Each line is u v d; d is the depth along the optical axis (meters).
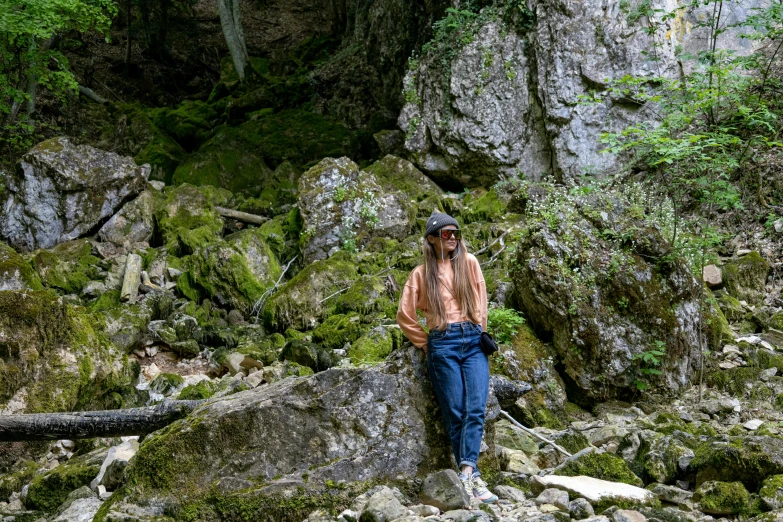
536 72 10.57
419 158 11.52
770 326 7.35
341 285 8.62
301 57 18.84
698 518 4.06
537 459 5.03
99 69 20.23
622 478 4.56
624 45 10.06
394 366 4.38
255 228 10.66
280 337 8.11
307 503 4.09
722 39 10.20
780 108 9.18
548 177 10.00
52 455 5.73
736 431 5.48
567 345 6.31
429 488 4.07
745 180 9.08
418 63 11.70
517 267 6.69
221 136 13.23
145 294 9.06
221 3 18.12
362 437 4.27
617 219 6.66
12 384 5.76
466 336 4.18
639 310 6.32
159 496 4.07
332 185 9.96
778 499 4.04
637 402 6.28
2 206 10.26
